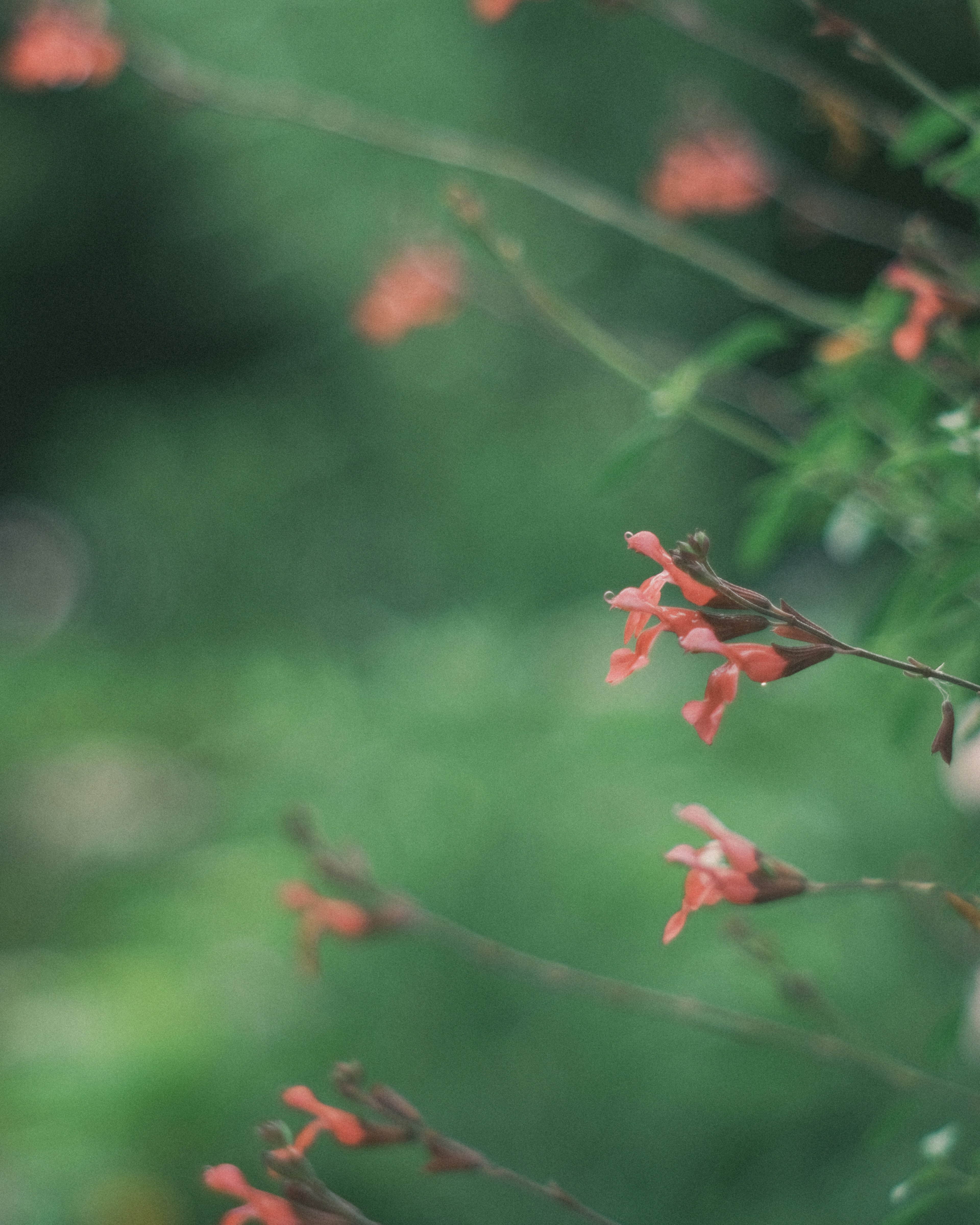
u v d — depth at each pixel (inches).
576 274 166.4
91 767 179.0
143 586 215.0
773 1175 69.2
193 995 98.6
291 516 205.9
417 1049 83.2
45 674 203.2
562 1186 73.7
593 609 126.3
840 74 166.1
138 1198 84.4
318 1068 86.2
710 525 188.7
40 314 289.7
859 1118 69.0
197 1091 90.3
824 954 72.9
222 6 179.8
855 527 40.4
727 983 73.0
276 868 104.4
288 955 96.7
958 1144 40.2
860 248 185.0
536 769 88.7
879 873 74.7
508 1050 79.0
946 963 71.3
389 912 42.3
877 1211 63.7
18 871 159.2
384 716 98.7
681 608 33.4
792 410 50.2
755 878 33.9
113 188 257.9
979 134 37.1
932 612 38.6
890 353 39.4
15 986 111.2
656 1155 72.6
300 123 47.1
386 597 199.5
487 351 192.1
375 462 204.1
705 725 32.9
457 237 65.9
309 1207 35.8
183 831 150.7
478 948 42.0
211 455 212.2
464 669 101.7
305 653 160.4
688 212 52.1
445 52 174.6
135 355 293.9
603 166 169.3
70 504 252.5
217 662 186.4
